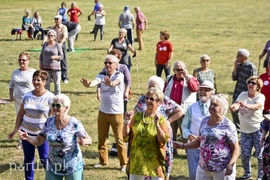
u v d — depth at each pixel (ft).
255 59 83.71
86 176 35.60
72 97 59.00
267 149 28.12
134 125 27.02
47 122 27.58
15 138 43.55
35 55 86.02
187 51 91.56
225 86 64.95
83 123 48.80
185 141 32.19
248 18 144.36
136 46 97.19
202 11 162.71
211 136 26.94
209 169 27.07
